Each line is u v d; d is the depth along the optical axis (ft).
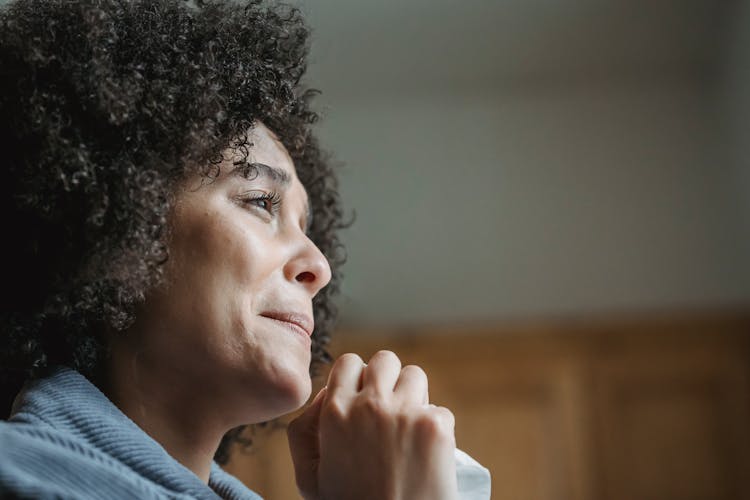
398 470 2.93
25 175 2.96
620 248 13.33
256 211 3.21
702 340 11.27
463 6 11.62
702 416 11.14
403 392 3.14
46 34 3.09
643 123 13.62
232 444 4.18
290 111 3.56
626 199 13.47
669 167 13.51
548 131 13.67
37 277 2.98
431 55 12.75
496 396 11.18
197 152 3.10
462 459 3.53
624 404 11.18
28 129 2.98
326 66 12.83
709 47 12.89
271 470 10.64
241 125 3.24
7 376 3.11
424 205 13.56
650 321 11.30
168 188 3.06
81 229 2.94
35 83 3.03
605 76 13.48
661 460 11.06
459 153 13.66
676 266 13.23
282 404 3.09
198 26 3.39
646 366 11.23
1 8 3.26
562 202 13.52
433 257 13.43
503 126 13.71
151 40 3.22
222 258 3.03
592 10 11.85
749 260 12.87
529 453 11.06
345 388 3.14
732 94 12.84
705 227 13.32
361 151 13.65
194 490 2.71
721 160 13.47
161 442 3.04
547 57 12.94
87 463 2.53
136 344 3.03
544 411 11.16
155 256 2.96
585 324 11.29
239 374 3.02
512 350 11.25
